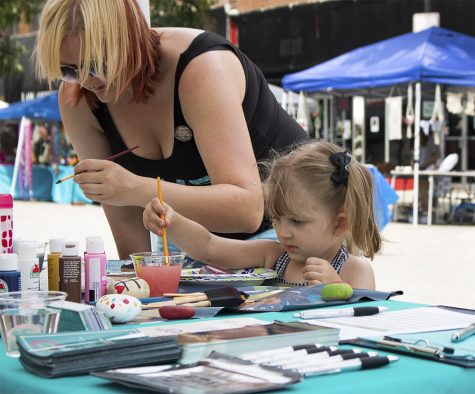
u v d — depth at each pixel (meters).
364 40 16.62
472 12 15.84
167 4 16.47
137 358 1.25
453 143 14.89
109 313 1.62
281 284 2.29
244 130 2.41
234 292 1.84
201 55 2.43
